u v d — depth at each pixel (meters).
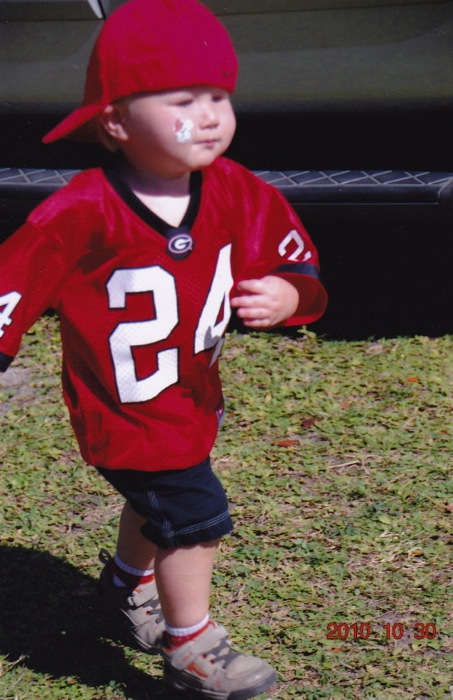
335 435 4.96
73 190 2.97
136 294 3.04
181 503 3.21
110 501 4.54
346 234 6.91
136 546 3.52
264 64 5.46
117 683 3.50
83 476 4.70
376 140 5.62
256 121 5.59
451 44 5.32
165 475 3.18
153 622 3.61
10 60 5.64
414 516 4.28
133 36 2.87
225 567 4.04
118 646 3.71
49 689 3.47
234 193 3.21
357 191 5.33
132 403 3.13
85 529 4.34
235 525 4.29
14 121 5.77
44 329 6.13
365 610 3.77
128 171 3.06
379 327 6.04
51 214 2.94
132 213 3.00
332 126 5.57
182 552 3.23
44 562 4.13
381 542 4.15
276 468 4.71
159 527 3.22
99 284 3.05
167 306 3.07
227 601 3.85
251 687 3.24
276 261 3.38
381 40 5.36
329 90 5.46
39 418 5.20
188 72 2.86
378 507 4.36
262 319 3.25
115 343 3.10
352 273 6.60
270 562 4.04
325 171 5.57
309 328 6.07
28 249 2.95
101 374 3.14
